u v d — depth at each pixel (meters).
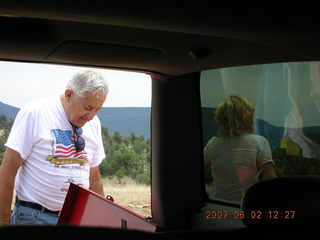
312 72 3.09
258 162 3.37
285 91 3.22
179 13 2.05
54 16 2.12
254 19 2.08
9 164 3.03
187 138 3.66
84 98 2.99
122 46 2.84
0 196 3.03
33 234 0.93
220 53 2.95
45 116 3.06
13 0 1.94
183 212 3.68
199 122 3.64
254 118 3.40
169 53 2.98
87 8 2.02
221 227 3.47
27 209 3.06
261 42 2.37
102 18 2.13
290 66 3.19
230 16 2.07
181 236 1.95
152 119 3.64
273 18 2.05
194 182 3.69
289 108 3.21
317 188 1.90
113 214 2.11
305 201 1.90
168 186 3.65
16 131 3.04
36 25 2.50
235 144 3.48
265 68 3.31
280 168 3.28
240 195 3.48
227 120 3.51
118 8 2.01
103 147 3.39
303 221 1.90
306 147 3.16
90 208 2.19
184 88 3.61
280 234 1.92
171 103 3.62
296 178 1.93
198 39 2.71
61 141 3.08
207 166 3.67
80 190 2.23
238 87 3.44
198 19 2.12
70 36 2.68
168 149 3.64
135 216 2.03
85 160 3.19
